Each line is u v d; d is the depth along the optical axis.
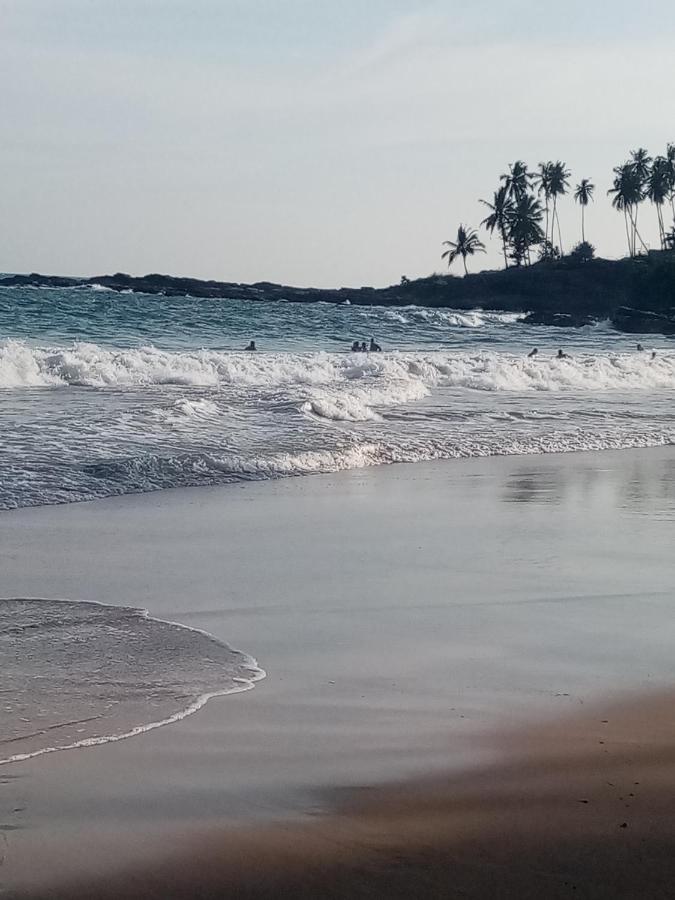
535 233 134.50
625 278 116.12
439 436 17.84
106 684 5.72
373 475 14.31
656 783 4.41
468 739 4.95
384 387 23.52
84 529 10.14
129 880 3.56
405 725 5.14
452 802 4.21
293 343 48.41
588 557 9.30
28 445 14.22
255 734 5.01
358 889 3.51
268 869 3.64
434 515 11.35
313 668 6.09
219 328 52.97
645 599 7.86
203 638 6.65
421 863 3.69
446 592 7.99
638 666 6.20
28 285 114.25
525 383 28.17
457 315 86.94
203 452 14.49
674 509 11.98
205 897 3.46
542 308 113.75
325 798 4.25
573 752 4.77
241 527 10.47
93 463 13.27
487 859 3.71
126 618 7.07
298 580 8.29
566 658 6.35
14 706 5.34
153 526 10.40
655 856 3.74
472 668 6.12
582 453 17.27
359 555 9.27
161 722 5.15
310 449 15.37
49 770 4.52
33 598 7.52
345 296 122.31
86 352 28.06
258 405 19.39
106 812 4.10
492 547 9.69
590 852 3.77
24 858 3.71
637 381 30.56
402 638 6.75
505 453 16.92
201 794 4.28
